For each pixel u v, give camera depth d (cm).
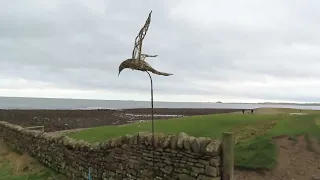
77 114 5828
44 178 1212
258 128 1702
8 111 5269
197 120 2303
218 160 674
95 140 1727
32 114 5075
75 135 1983
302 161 1156
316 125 1653
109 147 999
